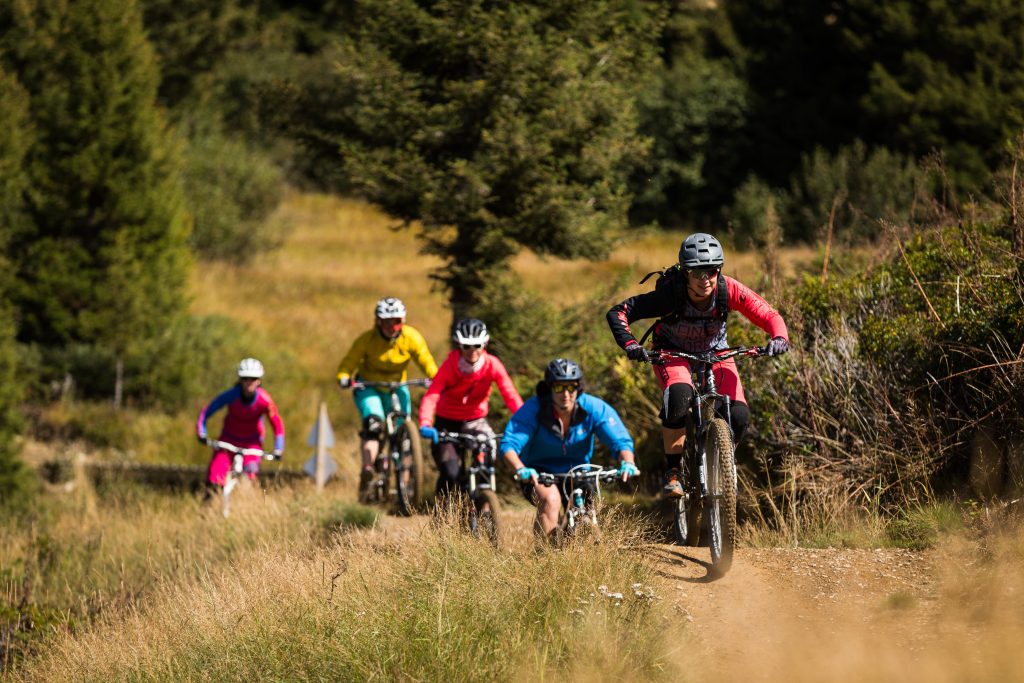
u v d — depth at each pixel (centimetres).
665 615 2017
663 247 12319
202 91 15000
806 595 2206
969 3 10969
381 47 4856
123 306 7650
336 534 3042
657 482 3684
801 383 2997
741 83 13988
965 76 10938
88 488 5603
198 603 2419
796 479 2917
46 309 7594
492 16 4612
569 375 2388
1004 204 3175
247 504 3994
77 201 7675
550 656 1870
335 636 1989
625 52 4922
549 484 2419
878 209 7731
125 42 7938
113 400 7512
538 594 2066
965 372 2608
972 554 2275
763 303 2370
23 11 7894
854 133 12862
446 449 2923
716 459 2262
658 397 3844
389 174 4653
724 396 2330
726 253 5034
